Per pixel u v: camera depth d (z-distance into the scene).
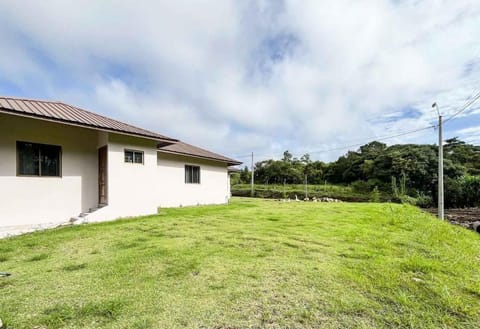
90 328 2.26
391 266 3.84
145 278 3.38
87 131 8.67
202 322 2.36
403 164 25.19
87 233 6.17
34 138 7.31
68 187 8.05
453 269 3.85
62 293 2.96
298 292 2.95
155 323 2.33
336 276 3.40
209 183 15.48
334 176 36.69
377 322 2.37
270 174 39.25
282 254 4.39
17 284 3.24
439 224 8.90
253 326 2.30
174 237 5.70
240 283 3.19
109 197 8.38
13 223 6.78
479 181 21.44
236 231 6.34
